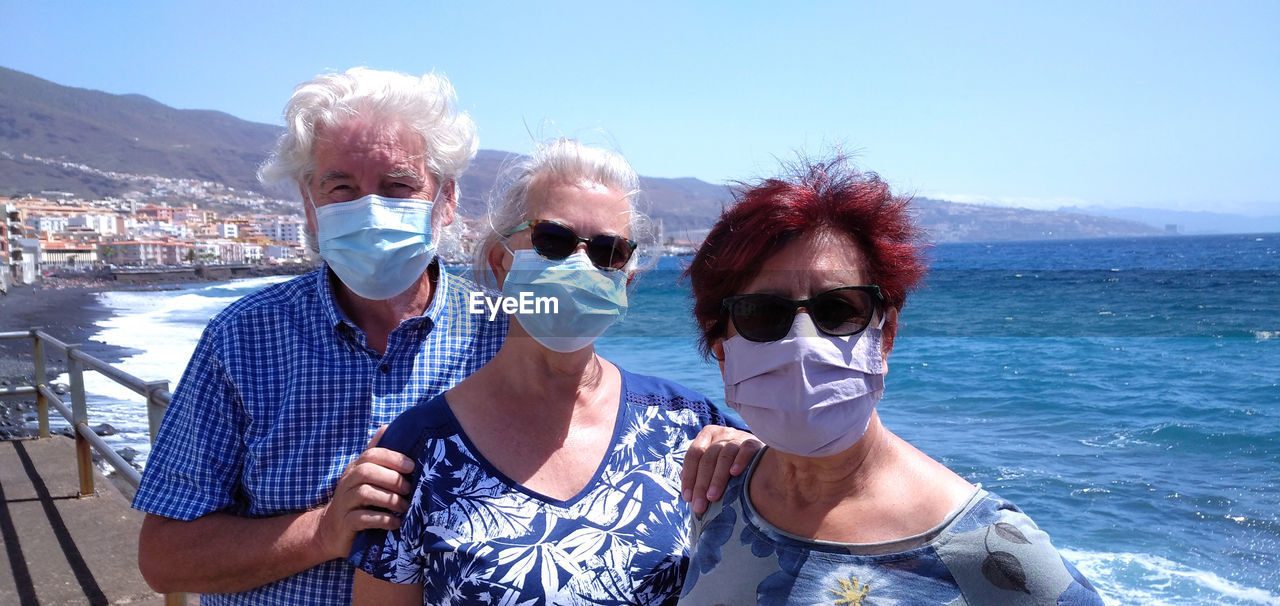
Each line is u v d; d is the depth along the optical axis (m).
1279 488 9.52
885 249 1.38
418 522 1.74
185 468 2.05
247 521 1.99
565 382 1.94
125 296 61.59
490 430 1.85
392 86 2.21
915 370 19.11
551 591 1.70
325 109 2.12
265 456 2.05
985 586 1.24
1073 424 13.25
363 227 2.08
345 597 1.99
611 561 1.77
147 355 24.28
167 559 2.00
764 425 1.37
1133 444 11.87
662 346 14.62
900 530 1.33
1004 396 15.67
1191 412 14.05
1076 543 8.07
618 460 1.93
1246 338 25.38
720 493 1.61
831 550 1.35
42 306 49.84
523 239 1.88
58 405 5.81
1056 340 25.41
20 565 4.22
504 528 1.75
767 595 1.38
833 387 1.32
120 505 5.14
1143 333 27.22
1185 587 6.99
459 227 2.24
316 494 2.05
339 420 2.08
